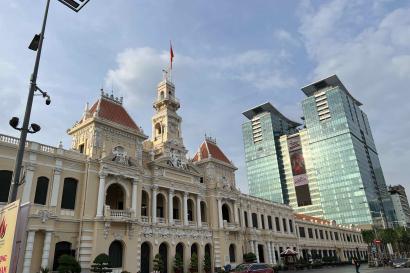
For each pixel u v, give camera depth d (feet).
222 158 249.75
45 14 61.05
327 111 621.72
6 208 44.45
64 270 122.31
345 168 574.97
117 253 153.38
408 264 213.66
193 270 186.70
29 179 134.51
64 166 148.46
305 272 211.82
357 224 537.24
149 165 189.88
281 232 284.41
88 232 144.46
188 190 206.80
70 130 173.99
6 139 133.59
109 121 167.63
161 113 227.61
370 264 244.01
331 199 576.61
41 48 59.00
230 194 235.20
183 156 215.51
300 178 632.79
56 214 138.82
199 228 204.44
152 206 181.57
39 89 59.36
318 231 354.13
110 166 159.43
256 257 226.99
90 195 150.20
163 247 183.11
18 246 39.06
